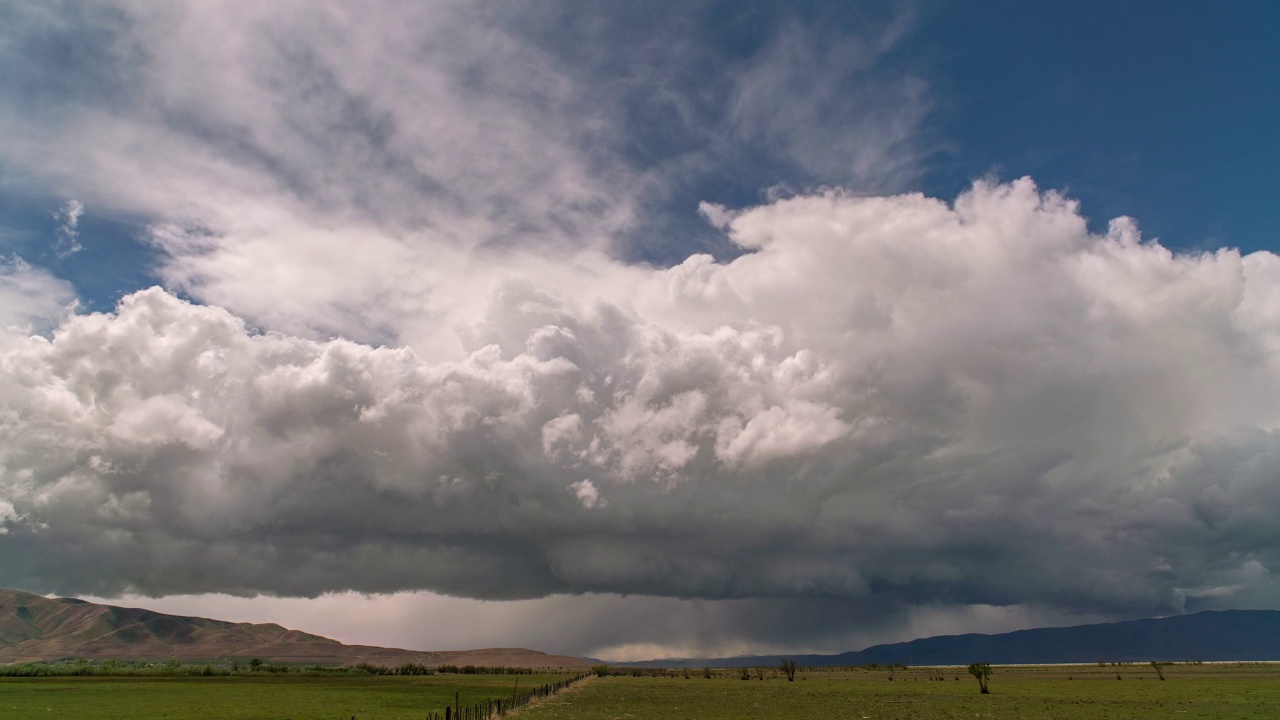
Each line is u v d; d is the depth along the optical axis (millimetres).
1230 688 118188
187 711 85312
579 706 92750
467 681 178750
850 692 126312
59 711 84000
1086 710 83812
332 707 93438
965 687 140000
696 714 82562
